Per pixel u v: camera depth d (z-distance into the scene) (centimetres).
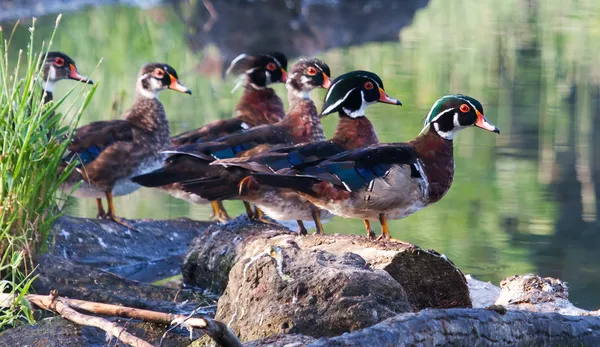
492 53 2814
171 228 1294
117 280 1012
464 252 1220
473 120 1055
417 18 3600
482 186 1537
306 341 706
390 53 2848
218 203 1341
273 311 771
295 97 1316
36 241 984
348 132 1152
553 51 2823
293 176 1011
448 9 3828
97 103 2095
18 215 953
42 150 981
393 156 1016
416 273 890
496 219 1366
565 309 934
